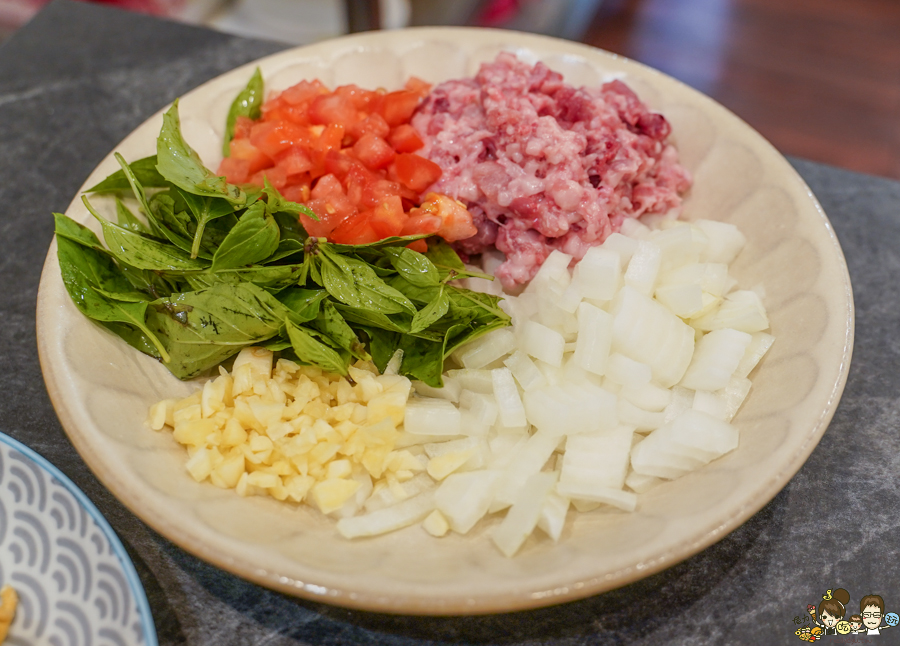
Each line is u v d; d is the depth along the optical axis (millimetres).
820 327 294
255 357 300
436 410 297
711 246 334
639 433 303
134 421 280
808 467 300
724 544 282
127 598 239
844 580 274
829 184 392
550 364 309
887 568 276
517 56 389
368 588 236
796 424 269
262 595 270
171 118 322
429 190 342
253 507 272
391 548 269
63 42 442
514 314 324
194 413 285
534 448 294
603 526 270
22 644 248
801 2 722
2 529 260
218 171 345
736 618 267
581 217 329
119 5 562
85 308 292
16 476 261
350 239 320
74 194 375
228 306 291
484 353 313
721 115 361
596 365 300
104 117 407
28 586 254
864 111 628
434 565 256
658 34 688
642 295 310
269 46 450
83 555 249
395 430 287
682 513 256
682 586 273
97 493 288
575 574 239
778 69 660
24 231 361
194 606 266
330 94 357
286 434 286
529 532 266
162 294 314
